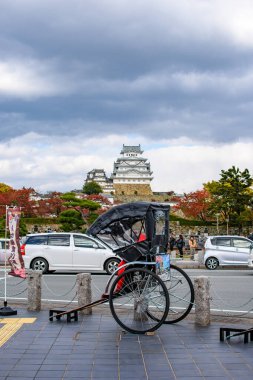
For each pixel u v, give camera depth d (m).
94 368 7.12
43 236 22.78
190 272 23.81
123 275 9.42
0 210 73.50
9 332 9.46
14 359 7.61
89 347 8.31
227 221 69.25
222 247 25.91
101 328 9.79
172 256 35.91
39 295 11.91
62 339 8.88
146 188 126.81
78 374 6.85
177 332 9.38
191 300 10.16
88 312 11.27
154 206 9.98
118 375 6.80
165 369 7.05
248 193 67.56
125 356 7.74
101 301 10.12
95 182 128.50
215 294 15.21
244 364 7.27
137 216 9.85
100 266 22.12
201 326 9.89
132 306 12.71
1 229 47.66
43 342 8.67
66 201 68.88
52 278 20.62
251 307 12.80
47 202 82.25
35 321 10.53
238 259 25.62
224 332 9.05
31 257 22.36
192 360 7.49
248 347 8.23
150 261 9.85
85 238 22.55
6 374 6.86
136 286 9.77
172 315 10.67
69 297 14.87
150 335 9.13
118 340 8.79
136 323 10.12
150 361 7.46
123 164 127.81
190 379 6.60
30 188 83.62
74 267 22.27
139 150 129.12
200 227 79.38
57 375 6.81
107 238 10.38
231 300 14.05
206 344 8.45
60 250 22.31
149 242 9.78
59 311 10.66
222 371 6.94
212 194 73.69
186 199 81.38
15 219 11.71
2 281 19.98
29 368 7.14
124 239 10.18
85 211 65.81
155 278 9.34
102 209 80.31
